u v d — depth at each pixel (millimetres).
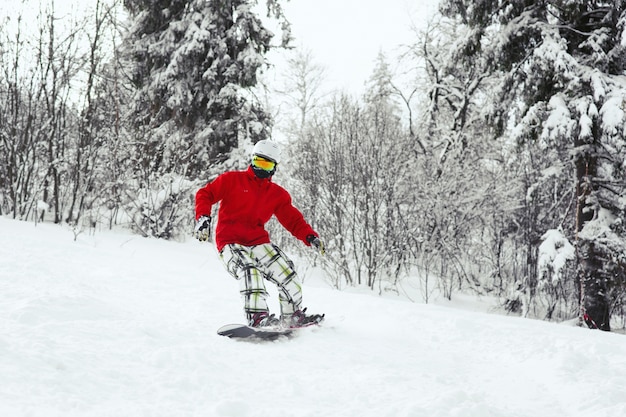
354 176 11633
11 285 4379
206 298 4812
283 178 14625
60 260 5934
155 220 11141
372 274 11492
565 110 10469
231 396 2447
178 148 12422
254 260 3982
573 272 12844
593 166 11391
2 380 2240
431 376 2982
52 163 10008
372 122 13016
